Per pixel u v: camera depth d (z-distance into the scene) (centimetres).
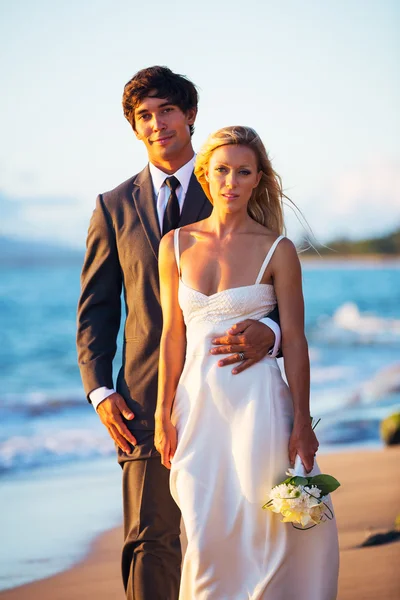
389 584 577
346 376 2180
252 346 411
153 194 479
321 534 405
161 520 463
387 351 2564
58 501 945
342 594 559
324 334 2797
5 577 643
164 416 425
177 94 465
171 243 437
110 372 486
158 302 466
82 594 603
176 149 470
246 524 402
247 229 428
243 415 409
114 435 476
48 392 2056
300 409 410
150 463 463
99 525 808
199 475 407
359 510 768
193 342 421
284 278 418
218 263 422
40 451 1387
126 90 470
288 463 407
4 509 909
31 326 2872
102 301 489
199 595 398
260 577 397
